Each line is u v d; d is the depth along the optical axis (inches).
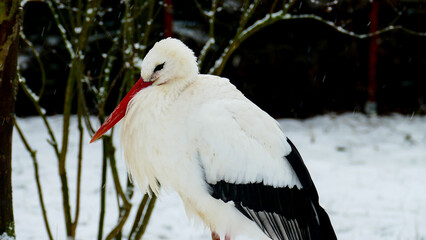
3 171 152.9
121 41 217.3
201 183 155.1
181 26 496.7
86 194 331.0
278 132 161.5
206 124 150.4
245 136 153.5
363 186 347.6
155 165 157.8
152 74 160.1
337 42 567.8
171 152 153.1
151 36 461.1
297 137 495.8
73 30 194.5
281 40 559.2
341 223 277.4
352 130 520.4
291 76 573.6
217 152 151.3
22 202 311.3
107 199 321.4
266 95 575.5
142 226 187.2
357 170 389.1
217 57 206.2
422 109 591.5
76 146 451.8
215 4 198.8
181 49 159.2
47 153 430.6
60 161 190.2
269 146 157.2
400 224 275.0
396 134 504.7
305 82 577.0
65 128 187.8
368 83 589.0
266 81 572.1
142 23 212.4
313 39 562.6
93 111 515.2
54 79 529.7
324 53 571.5
